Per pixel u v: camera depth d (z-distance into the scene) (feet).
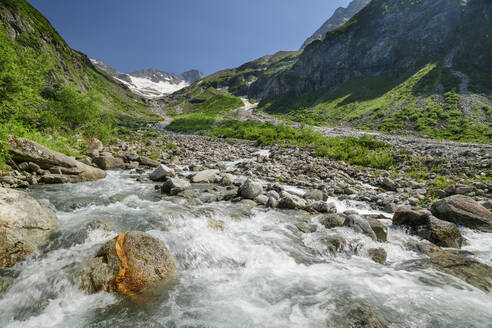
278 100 478.59
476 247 20.68
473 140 116.47
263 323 11.39
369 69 367.45
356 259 18.08
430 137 134.41
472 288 14.47
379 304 12.85
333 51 436.35
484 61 227.61
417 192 38.06
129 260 13.92
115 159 51.88
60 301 12.29
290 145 103.30
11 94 47.98
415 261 17.89
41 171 36.24
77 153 53.67
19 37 219.00
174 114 526.16
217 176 45.11
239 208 27.63
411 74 293.02
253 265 16.63
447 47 291.58
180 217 23.22
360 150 79.10
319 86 433.07
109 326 10.95
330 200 35.12
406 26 362.94
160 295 13.11
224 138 151.33
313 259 17.80
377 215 27.50
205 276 15.19
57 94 67.15
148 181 40.86
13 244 15.23
